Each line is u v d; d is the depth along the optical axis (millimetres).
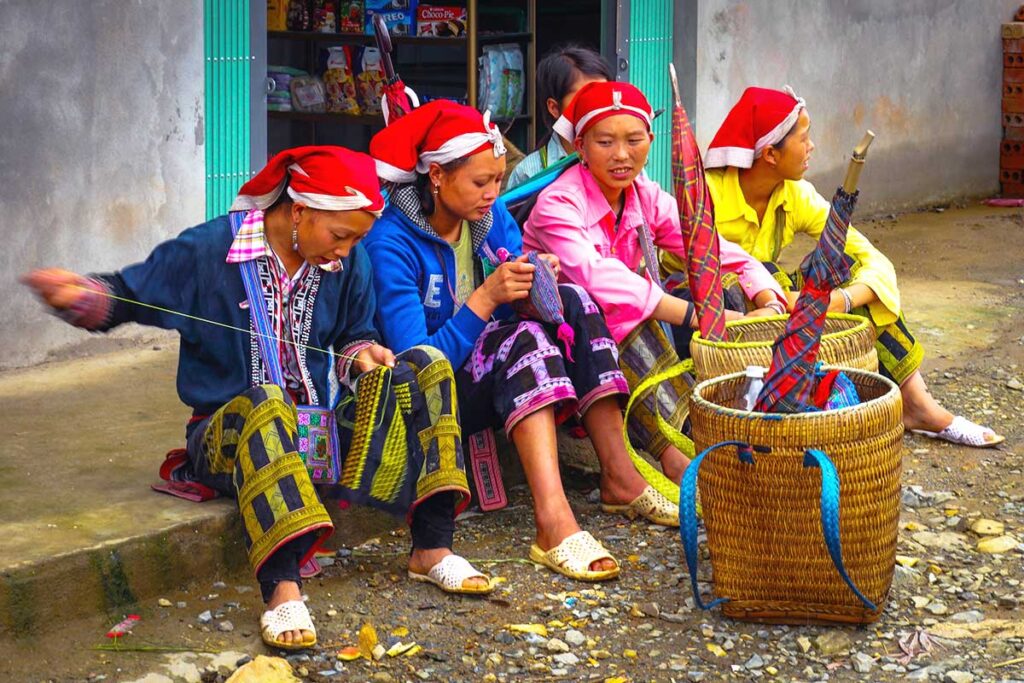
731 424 3557
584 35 8578
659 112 4621
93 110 5754
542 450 4121
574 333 4328
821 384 3736
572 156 4664
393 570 4129
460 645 3662
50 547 3635
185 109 6102
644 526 4430
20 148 5520
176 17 6004
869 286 4980
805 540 3604
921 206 10508
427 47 8750
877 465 3537
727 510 3662
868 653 3594
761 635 3703
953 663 3527
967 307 7297
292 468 3561
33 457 4410
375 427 3865
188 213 6184
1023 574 4102
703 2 8492
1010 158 11086
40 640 3537
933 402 5270
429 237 4227
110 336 5898
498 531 4441
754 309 4801
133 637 3598
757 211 5113
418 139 4117
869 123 9953
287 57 9180
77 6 5641
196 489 4047
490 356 4211
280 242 3775
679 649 3639
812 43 9367
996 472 4953
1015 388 5883
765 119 4902
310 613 3818
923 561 4184
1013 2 11062
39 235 5625
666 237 4844
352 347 3934
